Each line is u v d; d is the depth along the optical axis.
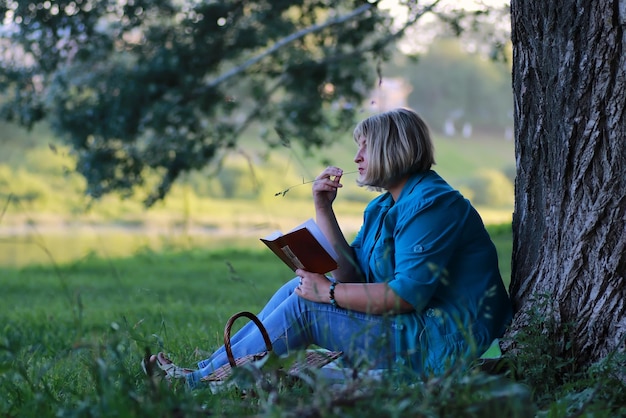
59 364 5.59
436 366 4.34
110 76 14.09
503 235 15.84
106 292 12.09
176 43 14.00
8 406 4.02
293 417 3.19
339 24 13.79
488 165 67.62
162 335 6.60
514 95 4.91
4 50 13.51
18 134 46.81
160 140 14.35
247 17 14.31
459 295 4.50
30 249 26.05
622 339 4.16
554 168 4.62
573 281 4.47
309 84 14.45
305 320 4.59
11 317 8.79
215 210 42.59
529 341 4.33
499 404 3.34
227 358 4.62
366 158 4.73
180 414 3.36
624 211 4.37
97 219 36.69
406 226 4.50
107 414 3.31
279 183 49.62
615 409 3.89
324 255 4.52
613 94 4.37
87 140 14.40
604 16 4.36
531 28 4.73
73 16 12.95
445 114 79.75
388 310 4.41
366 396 3.28
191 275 14.91
